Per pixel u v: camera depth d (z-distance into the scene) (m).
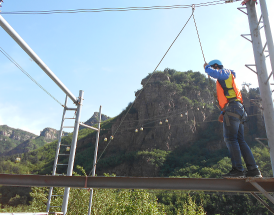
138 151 73.62
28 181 4.11
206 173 54.97
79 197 21.89
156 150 72.44
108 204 22.42
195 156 67.50
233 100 4.39
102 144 86.00
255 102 6.78
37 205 25.62
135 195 20.98
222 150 67.50
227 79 4.50
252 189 3.66
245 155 4.21
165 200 42.91
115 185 4.00
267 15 6.75
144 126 82.06
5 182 4.10
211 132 76.44
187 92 89.62
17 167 84.00
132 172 68.69
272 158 6.05
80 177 4.07
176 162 67.50
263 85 6.61
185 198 42.28
